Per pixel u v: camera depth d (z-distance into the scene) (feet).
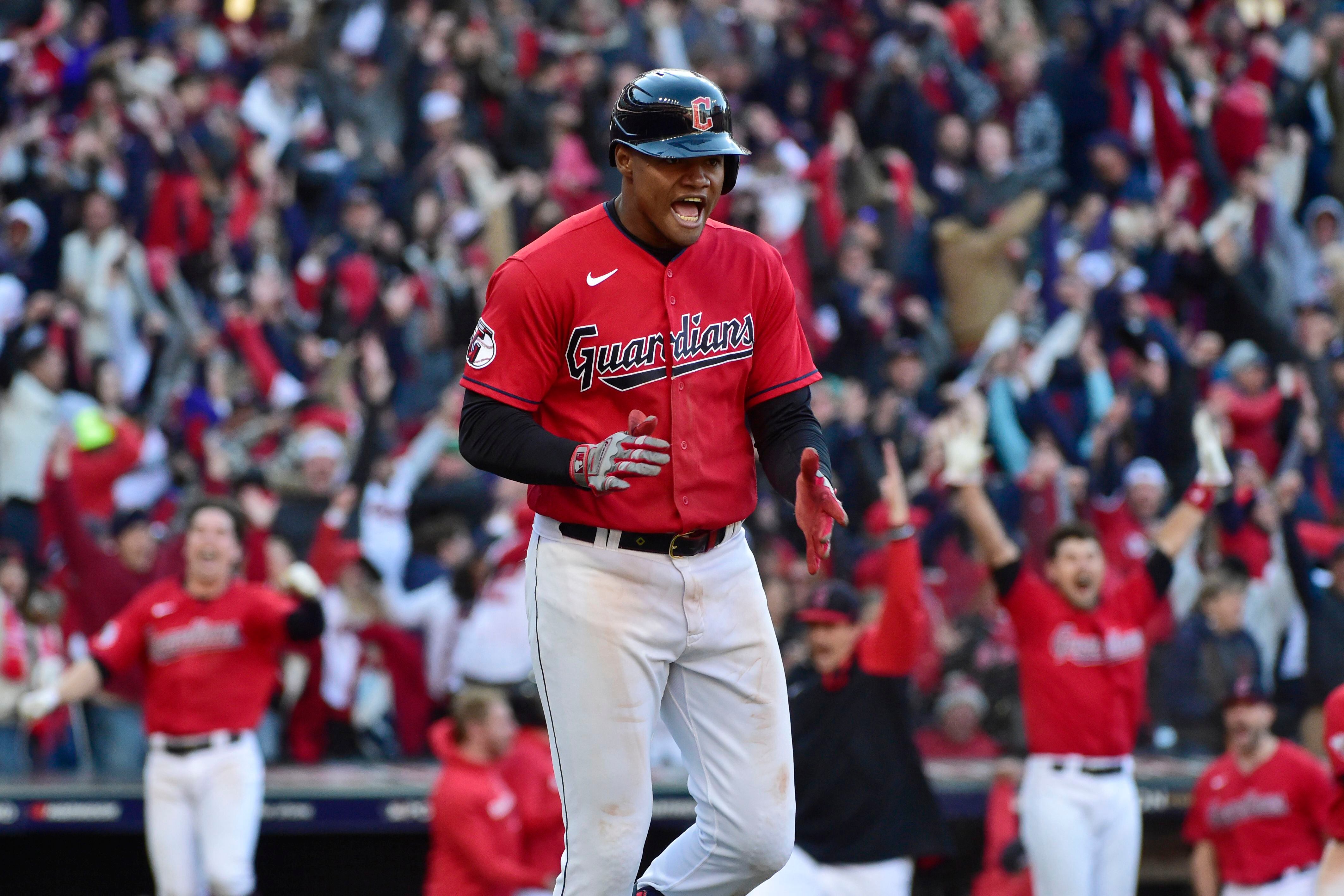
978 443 78.33
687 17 185.26
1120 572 116.57
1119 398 131.95
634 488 38.63
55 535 115.65
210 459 121.19
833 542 119.55
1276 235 159.02
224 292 150.92
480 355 38.27
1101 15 180.45
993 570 76.64
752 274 39.99
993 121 167.22
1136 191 167.63
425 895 94.73
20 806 87.51
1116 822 75.15
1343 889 63.26
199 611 80.12
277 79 170.91
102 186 153.58
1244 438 135.64
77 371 132.87
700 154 36.91
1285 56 190.29
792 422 40.37
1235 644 103.91
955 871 95.81
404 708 103.09
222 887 79.05
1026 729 79.97
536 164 171.22
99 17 182.91
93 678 78.89
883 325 144.97
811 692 72.49
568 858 39.96
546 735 84.17
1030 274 157.79
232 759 80.02
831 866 71.51
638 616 38.96
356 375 136.36
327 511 105.40
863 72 185.37
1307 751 102.42
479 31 177.17
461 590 104.83
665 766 98.12
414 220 159.94
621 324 38.40
